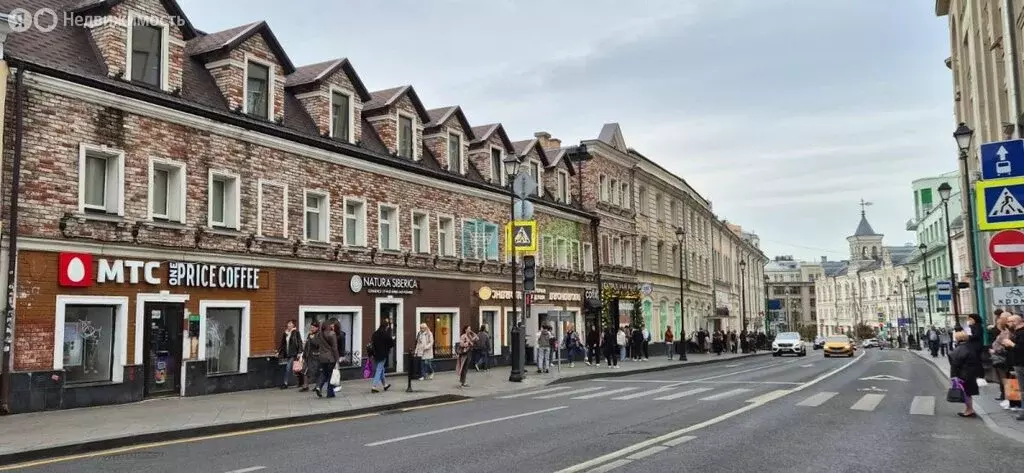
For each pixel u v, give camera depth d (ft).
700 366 118.42
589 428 40.73
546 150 133.90
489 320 103.60
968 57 114.21
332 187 76.02
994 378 66.03
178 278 59.00
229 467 30.25
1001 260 41.42
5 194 48.39
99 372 53.93
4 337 47.70
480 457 31.63
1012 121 73.05
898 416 45.88
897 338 336.49
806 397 58.49
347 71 79.82
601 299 136.26
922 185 290.97
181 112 59.93
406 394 61.16
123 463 31.81
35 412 48.32
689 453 32.30
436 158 95.61
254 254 66.13
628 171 155.33
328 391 57.77
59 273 51.11
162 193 59.93
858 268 443.73
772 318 343.67
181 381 59.00
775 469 28.78
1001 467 29.43
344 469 29.32
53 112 51.55
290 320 69.77
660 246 173.27
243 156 65.92
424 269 89.30
